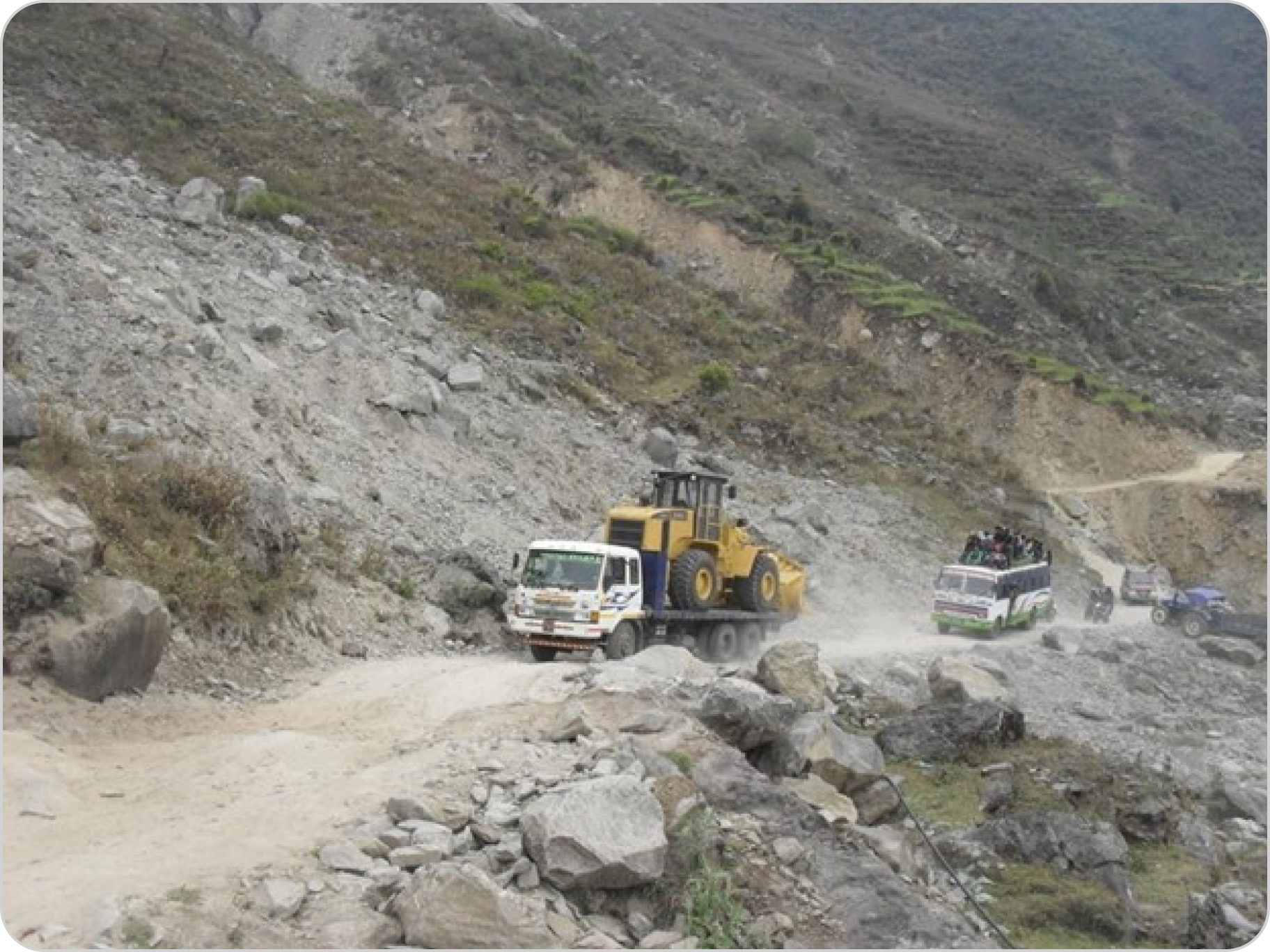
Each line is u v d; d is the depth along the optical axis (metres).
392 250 42.44
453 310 39.66
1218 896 14.21
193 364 23.56
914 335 62.00
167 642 15.11
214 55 57.94
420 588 21.56
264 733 13.80
